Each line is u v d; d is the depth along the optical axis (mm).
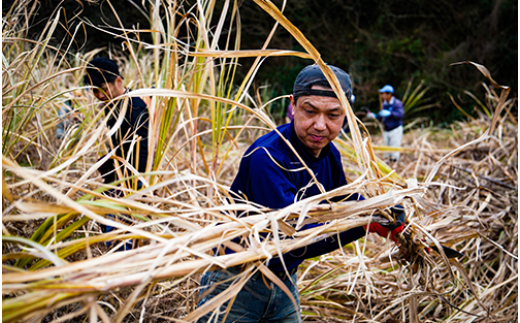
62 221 1166
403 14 13398
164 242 1064
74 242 1023
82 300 899
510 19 11867
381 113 6371
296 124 1395
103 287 921
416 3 13125
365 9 13547
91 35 8883
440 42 12781
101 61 2260
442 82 11773
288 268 1412
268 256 1095
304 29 13148
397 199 1353
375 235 3160
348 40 13289
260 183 1346
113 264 1010
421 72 12359
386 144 6555
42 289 879
